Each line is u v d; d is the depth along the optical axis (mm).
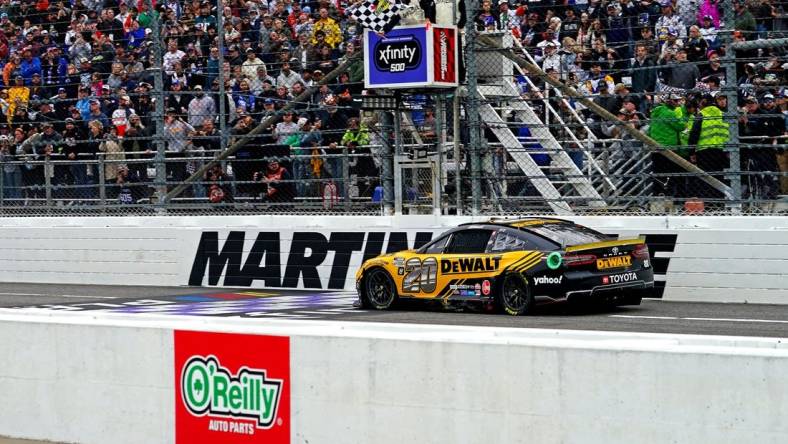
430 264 19969
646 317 17984
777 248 19797
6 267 28828
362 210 24609
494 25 24641
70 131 27750
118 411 12766
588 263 18156
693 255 20578
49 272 28188
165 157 25953
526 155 23266
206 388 12094
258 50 26312
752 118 20062
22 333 13492
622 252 18594
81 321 13117
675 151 21344
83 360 13000
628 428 9430
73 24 28969
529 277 18484
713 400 9047
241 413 11812
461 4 23297
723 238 20281
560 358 9781
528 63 21922
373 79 23000
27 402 13469
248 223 25594
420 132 24703
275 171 25203
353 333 11172
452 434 10406
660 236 20953
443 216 22922
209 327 12047
